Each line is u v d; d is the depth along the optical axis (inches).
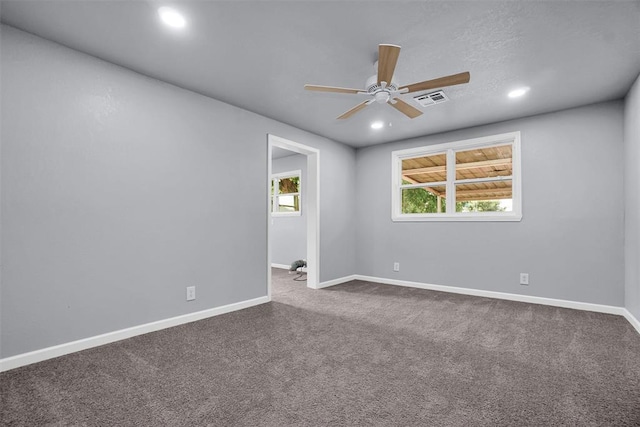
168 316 114.2
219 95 127.1
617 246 128.9
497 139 157.6
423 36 85.8
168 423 59.4
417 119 154.1
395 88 93.0
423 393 70.0
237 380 75.7
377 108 140.1
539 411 63.2
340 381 75.3
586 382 74.8
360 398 68.0
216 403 66.0
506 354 90.9
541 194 145.6
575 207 137.8
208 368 81.9
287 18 78.2
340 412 63.0
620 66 101.0
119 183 102.1
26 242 84.1
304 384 73.9
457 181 172.7
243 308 139.1
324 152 189.0
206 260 126.4
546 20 78.4
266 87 119.5
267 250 151.4
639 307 107.8
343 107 139.8
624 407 64.4
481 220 162.2
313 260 183.5
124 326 102.7
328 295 164.9
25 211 84.0
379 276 200.5
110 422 59.7
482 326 115.3
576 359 87.4
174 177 116.7
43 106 87.1
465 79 85.5
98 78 97.8
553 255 142.7
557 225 141.9
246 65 102.6
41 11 75.3
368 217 207.2
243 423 59.5
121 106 102.9
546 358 88.1
